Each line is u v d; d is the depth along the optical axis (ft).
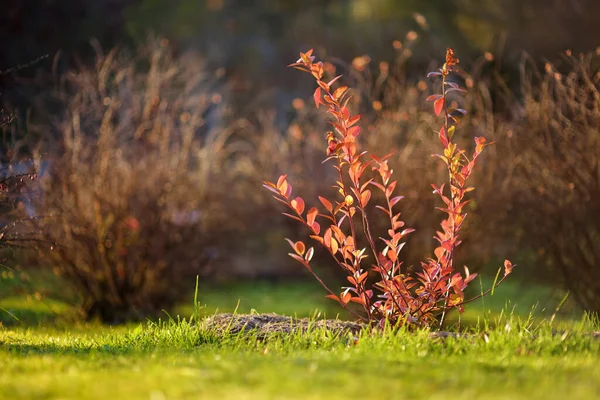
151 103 37.58
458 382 16.44
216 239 42.65
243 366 17.98
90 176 36.01
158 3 83.76
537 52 68.39
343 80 47.60
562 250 31.91
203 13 90.07
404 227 34.22
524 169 33.27
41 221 33.99
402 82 39.06
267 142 51.11
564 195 31.94
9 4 61.67
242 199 53.47
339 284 36.96
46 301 39.04
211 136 42.80
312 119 49.26
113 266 36.11
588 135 31.35
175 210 37.78
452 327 26.04
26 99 45.34
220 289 50.03
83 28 65.87
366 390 15.58
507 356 19.53
